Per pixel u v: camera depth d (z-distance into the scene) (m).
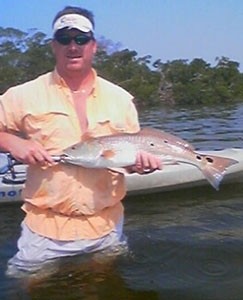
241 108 29.94
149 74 42.56
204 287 3.53
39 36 40.75
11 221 5.81
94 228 3.37
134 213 6.14
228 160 3.44
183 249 4.27
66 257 3.38
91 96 3.28
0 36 40.62
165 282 3.59
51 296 3.34
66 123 3.21
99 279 3.46
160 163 3.20
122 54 43.56
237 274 3.75
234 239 4.64
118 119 3.32
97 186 3.27
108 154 3.13
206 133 15.77
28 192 3.33
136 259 3.92
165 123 20.06
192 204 6.56
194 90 39.91
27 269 3.39
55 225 3.31
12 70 40.09
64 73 3.22
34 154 3.09
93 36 3.22
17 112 3.24
